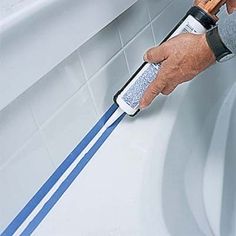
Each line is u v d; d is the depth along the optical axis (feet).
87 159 1.85
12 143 1.49
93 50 1.87
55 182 1.74
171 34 1.86
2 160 1.46
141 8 2.20
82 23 1.57
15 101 1.46
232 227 2.47
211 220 2.36
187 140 2.31
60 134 1.75
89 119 1.94
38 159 1.64
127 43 2.15
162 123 2.01
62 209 1.62
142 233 1.48
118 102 1.92
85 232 1.51
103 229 1.51
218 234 2.32
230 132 2.88
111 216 1.55
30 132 1.57
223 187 2.56
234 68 3.05
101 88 1.99
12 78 1.29
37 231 1.55
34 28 1.32
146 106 1.90
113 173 1.75
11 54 1.26
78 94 1.82
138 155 1.83
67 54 1.53
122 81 2.16
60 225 1.56
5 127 1.45
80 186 1.71
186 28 1.81
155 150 1.87
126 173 1.74
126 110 1.92
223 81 2.95
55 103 1.68
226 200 2.54
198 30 1.79
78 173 1.78
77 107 1.83
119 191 1.65
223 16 1.69
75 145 1.86
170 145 2.01
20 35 1.27
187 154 2.30
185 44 1.68
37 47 1.36
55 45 1.44
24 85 1.35
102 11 1.69
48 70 1.44
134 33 2.20
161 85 1.80
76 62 1.77
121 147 1.89
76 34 1.55
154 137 1.93
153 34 2.41
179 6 2.64
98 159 1.84
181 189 2.08
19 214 1.58
